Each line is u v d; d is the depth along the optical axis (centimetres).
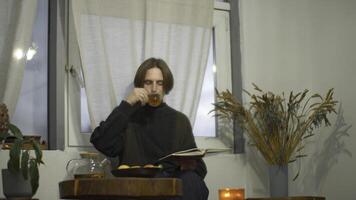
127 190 178
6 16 263
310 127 331
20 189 227
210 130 338
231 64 351
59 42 289
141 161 256
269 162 312
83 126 293
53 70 288
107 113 280
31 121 285
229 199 277
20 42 261
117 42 293
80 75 293
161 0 309
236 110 314
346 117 340
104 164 264
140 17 303
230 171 326
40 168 263
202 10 322
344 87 344
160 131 265
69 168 245
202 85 315
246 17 350
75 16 277
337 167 342
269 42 356
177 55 309
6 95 254
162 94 274
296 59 364
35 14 269
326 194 348
